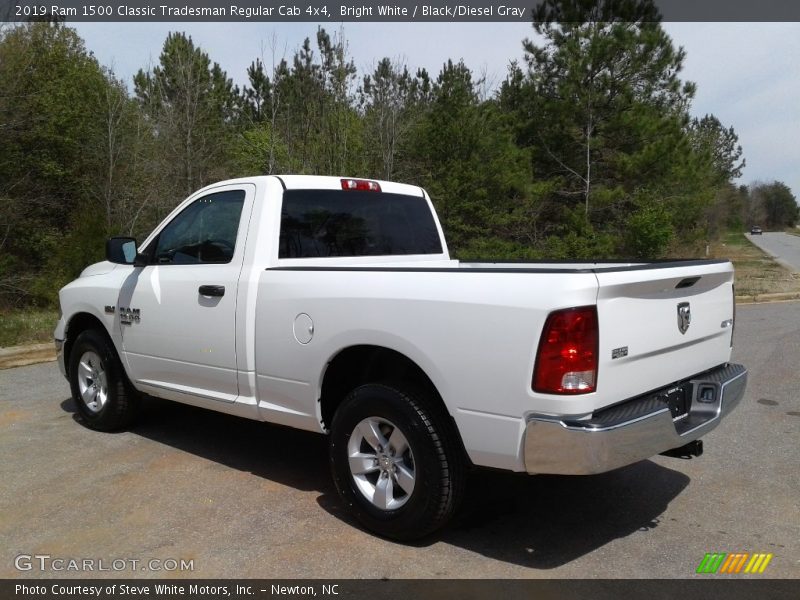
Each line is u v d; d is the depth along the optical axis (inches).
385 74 869.8
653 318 138.3
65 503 168.6
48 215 717.3
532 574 134.3
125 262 204.4
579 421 123.7
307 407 163.8
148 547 145.3
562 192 904.3
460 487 141.6
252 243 175.9
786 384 300.2
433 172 848.3
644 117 837.2
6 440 219.3
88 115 732.7
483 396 131.3
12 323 420.8
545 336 123.9
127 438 221.8
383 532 148.6
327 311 155.4
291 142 848.3
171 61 924.0
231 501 170.2
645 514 164.6
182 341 191.2
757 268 1234.6
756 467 197.5
